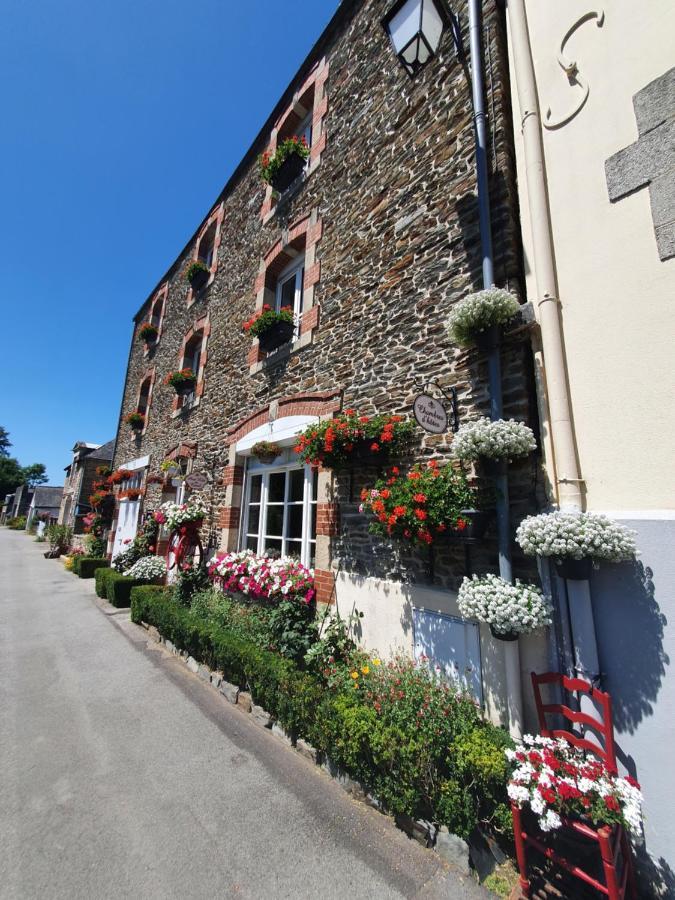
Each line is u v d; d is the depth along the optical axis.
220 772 2.92
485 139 3.55
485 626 2.93
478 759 2.28
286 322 5.88
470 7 3.82
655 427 2.40
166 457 9.66
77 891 1.99
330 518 4.54
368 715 2.76
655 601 2.22
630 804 1.84
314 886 2.05
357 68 5.68
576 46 3.11
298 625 4.12
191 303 10.11
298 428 5.29
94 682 4.39
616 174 2.75
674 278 2.42
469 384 3.45
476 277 3.58
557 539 2.31
